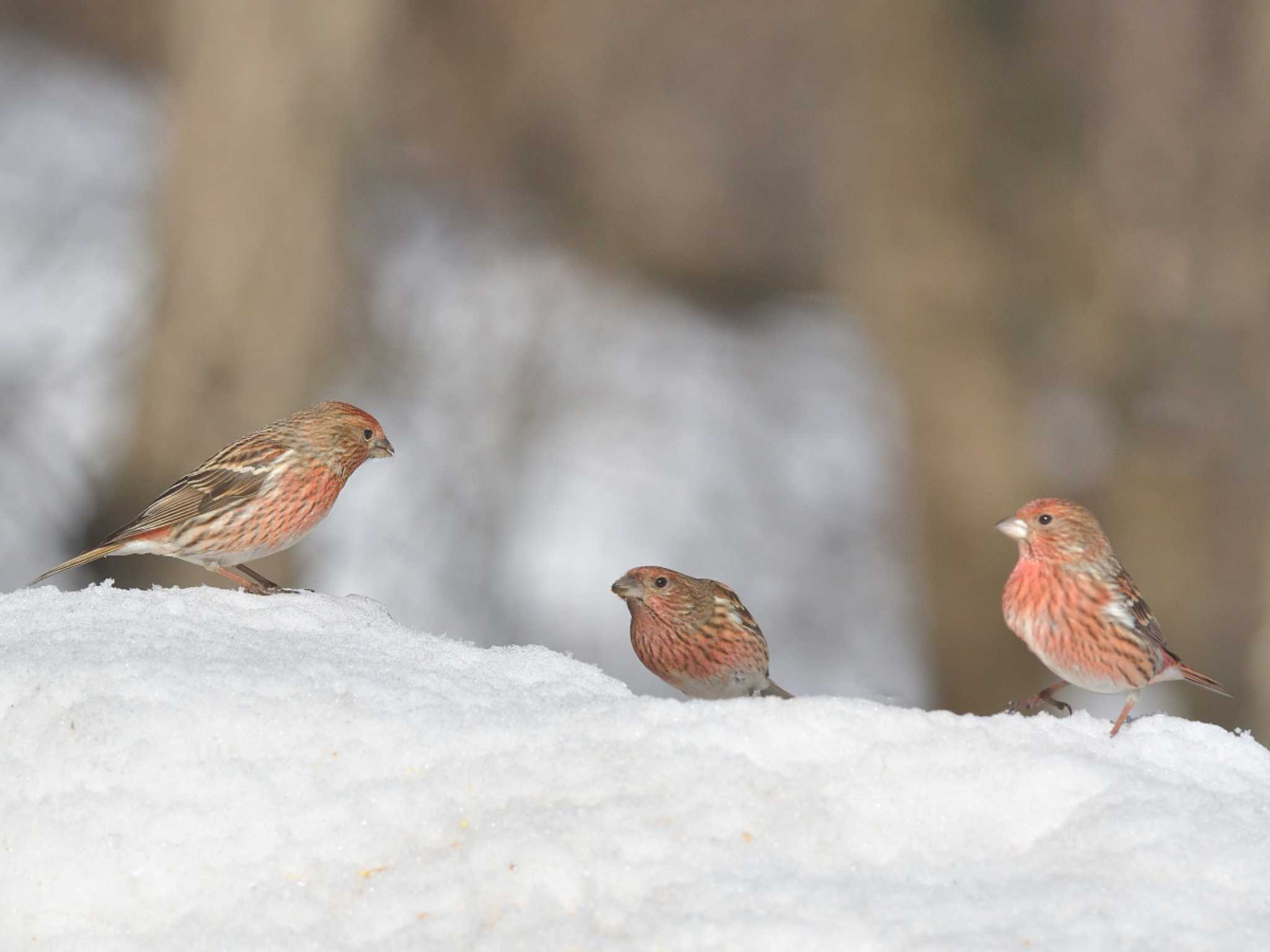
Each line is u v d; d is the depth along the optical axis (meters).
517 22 28.11
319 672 4.74
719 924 3.71
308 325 15.70
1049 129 18.55
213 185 15.20
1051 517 5.90
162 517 6.80
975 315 18.02
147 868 4.08
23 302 20.95
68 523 17.17
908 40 18.22
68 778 4.31
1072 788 4.27
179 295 15.26
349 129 16.02
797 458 23.80
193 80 15.34
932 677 18.39
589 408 23.70
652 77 28.97
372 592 19.84
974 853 4.06
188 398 15.16
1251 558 16.84
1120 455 17.69
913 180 18.25
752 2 28.69
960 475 17.89
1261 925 3.70
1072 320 18.11
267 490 6.79
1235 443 17.20
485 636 20.19
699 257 28.22
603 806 4.16
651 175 28.58
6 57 26.62
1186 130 18.53
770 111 30.25
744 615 6.77
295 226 15.48
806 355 26.41
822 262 28.52
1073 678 6.07
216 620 5.35
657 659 6.79
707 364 25.55
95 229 22.59
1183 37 18.98
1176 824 4.08
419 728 4.46
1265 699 16.52
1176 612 17.12
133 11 27.98
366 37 16.09
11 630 5.16
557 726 4.49
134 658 4.74
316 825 4.16
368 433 7.10
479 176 27.70
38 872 4.09
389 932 3.85
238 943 3.87
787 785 4.26
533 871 3.96
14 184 23.38
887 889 3.88
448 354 23.33
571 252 27.11
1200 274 17.77
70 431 18.56
